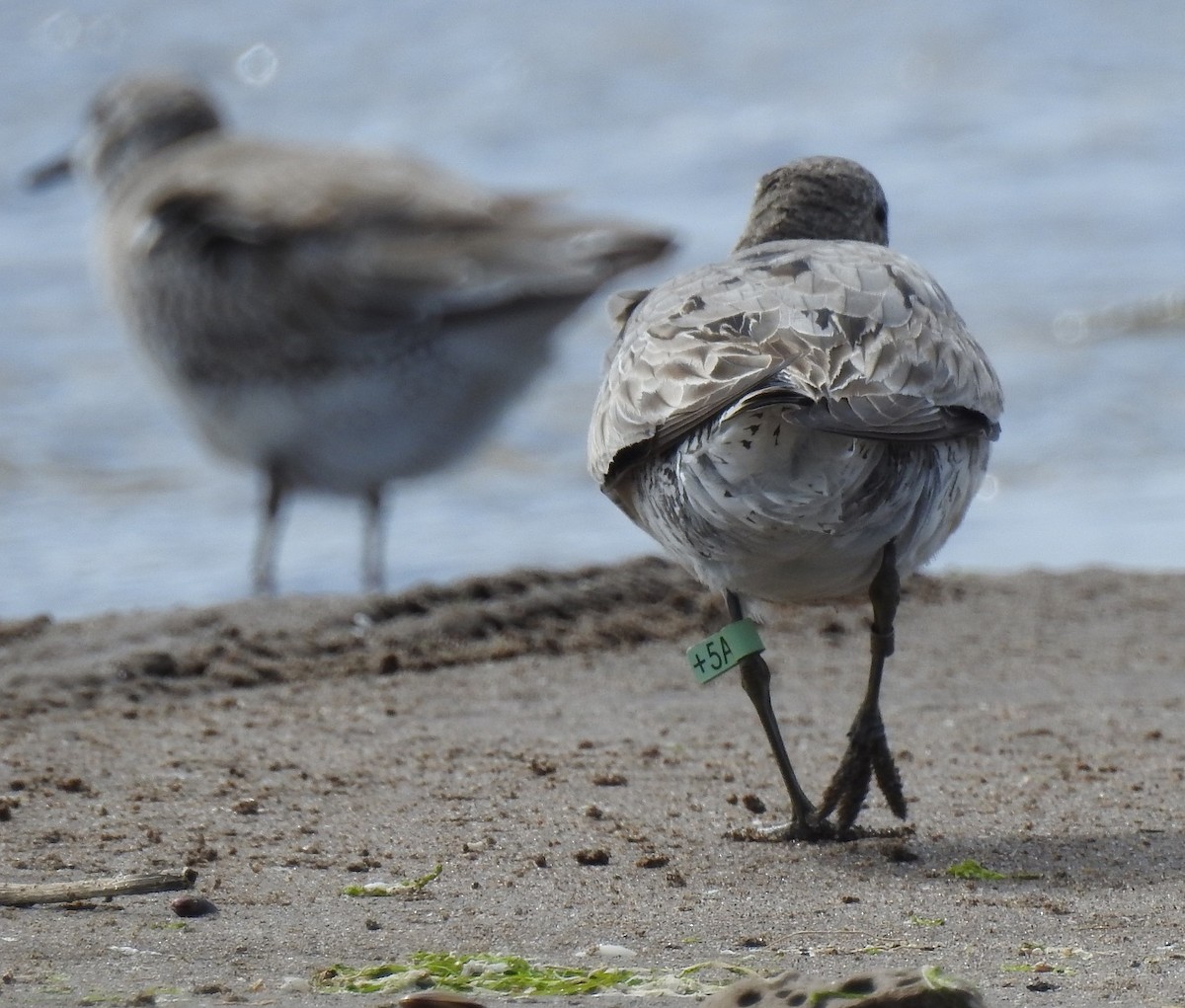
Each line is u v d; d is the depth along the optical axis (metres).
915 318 8.46
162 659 12.05
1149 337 21.91
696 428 8.06
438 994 6.53
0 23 36.59
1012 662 12.42
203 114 16.53
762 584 8.69
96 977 6.80
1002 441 19.25
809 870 8.37
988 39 36.19
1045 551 16.19
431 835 8.80
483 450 15.97
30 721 11.00
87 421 19.92
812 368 7.91
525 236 14.55
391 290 14.28
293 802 9.32
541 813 9.20
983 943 7.32
